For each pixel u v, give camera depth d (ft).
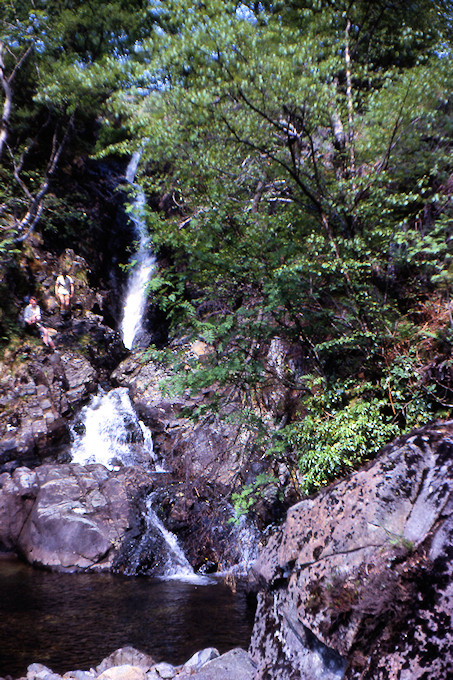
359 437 19.79
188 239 26.27
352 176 25.17
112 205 79.51
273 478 25.38
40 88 51.70
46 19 55.21
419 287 24.25
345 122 25.93
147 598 25.29
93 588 27.22
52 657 17.11
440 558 9.63
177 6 24.35
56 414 47.91
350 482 12.25
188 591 27.07
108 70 27.66
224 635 19.79
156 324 76.54
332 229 25.30
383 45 29.68
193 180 28.78
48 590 26.37
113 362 60.18
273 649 12.44
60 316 60.29
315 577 11.48
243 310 22.97
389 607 9.73
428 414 19.43
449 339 20.39
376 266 23.47
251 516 32.58
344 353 24.81
